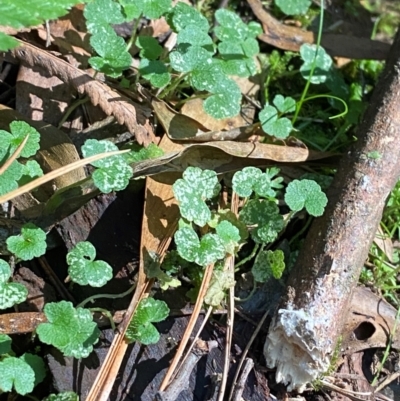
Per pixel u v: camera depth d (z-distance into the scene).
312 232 0.20
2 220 0.20
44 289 0.19
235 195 0.21
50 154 0.20
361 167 0.21
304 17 0.29
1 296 0.17
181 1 0.25
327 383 0.19
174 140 0.22
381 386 0.20
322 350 0.18
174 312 0.19
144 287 0.19
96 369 0.18
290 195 0.19
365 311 0.21
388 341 0.21
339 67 0.29
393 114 0.22
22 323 0.18
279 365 0.19
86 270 0.18
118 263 0.20
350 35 0.30
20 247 0.17
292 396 0.19
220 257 0.18
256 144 0.22
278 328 0.19
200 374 0.19
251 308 0.20
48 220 0.20
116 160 0.19
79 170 0.20
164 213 0.20
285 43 0.28
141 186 0.21
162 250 0.20
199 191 0.19
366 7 0.31
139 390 0.18
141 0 0.22
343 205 0.20
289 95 0.27
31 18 0.15
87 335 0.17
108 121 0.22
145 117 0.22
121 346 0.18
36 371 0.17
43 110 0.22
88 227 0.20
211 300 0.19
